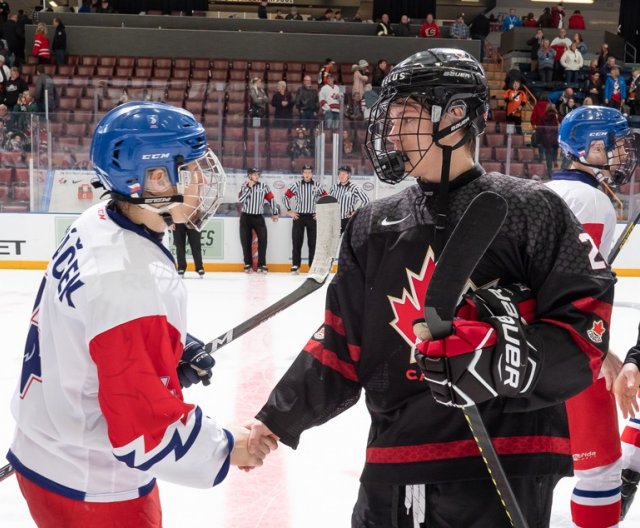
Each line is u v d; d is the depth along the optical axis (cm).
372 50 1739
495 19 2244
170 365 154
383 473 158
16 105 1308
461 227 129
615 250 294
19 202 1126
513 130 1115
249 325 202
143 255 156
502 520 150
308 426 176
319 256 189
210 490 334
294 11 2284
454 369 132
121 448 151
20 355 582
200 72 1638
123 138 157
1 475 184
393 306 158
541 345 139
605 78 1666
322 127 1149
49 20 1767
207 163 169
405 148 156
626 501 271
